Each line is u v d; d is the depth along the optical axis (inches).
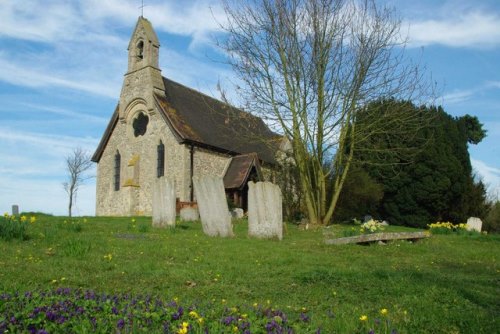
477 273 380.8
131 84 1326.3
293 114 927.0
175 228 621.0
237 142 1358.3
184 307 201.5
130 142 1316.4
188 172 1181.1
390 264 396.5
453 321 210.8
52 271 301.1
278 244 502.6
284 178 1251.2
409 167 1185.4
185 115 1288.1
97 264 335.0
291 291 274.5
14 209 963.3
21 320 164.7
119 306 194.7
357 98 905.5
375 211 1232.8
